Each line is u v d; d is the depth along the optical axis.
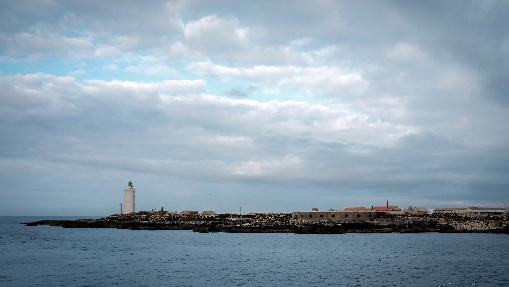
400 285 54.34
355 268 69.62
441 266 71.88
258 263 75.69
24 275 59.56
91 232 175.50
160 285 53.47
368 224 178.00
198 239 137.88
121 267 68.94
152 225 197.50
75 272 62.81
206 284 54.53
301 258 84.31
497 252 95.06
